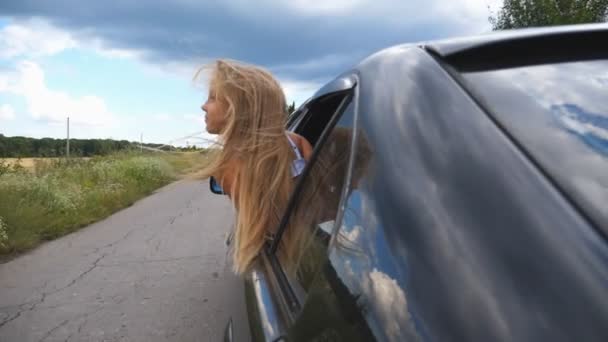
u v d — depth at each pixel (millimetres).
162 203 12008
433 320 717
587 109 1035
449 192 871
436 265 781
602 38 1234
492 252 751
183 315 4215
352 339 831
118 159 19047
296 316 1150
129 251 6688
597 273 673
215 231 7961
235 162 1727
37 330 4000
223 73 1726
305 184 1571
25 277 5527
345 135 1327
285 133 1800
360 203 1011
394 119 1099
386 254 863
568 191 814
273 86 1748
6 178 10625
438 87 1116
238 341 1710
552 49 1221
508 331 657
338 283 963
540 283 689
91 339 3809
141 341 3736
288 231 1610
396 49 1416
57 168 15547
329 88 1894
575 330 628
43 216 8539
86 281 5301
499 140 935
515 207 795
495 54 1203
